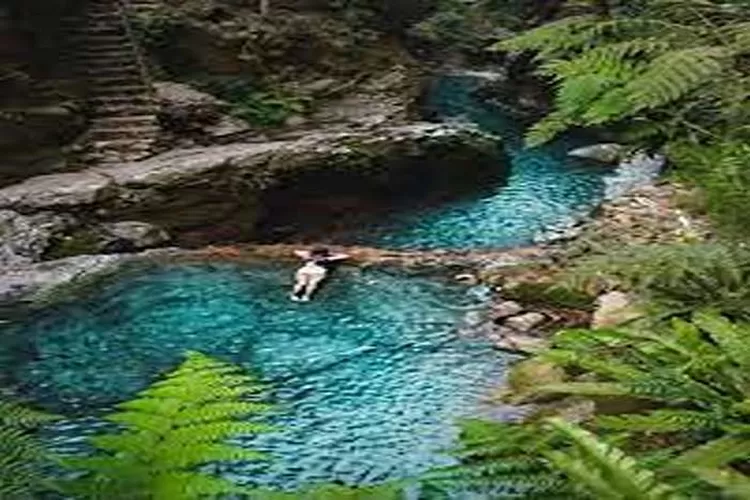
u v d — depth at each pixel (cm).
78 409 704
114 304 930
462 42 2614
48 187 1223
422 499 249
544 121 326
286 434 641
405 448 624
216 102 1546
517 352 785
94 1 1609
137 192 1235
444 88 2352
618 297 704
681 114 436
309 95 1706
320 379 750
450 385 730
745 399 339
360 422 666
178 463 142
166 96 1515
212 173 1285
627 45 319
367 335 843
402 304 918
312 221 1392
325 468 595
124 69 1547
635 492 178
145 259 1070
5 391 734
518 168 1706
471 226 1376
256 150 1371
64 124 1370
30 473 153
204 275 1015
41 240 1091
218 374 160
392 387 729
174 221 1252
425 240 1321
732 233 403
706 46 319
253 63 1703
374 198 1452
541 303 875
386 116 1700
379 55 1966
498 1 2684
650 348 423
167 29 1661
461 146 1538
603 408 509
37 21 1503
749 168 410
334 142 1431
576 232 1170
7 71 1358
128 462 143
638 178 1602
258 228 1331
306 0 1962
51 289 970
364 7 2111
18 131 1301
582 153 1767
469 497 338
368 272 1020
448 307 905
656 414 326
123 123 1463
